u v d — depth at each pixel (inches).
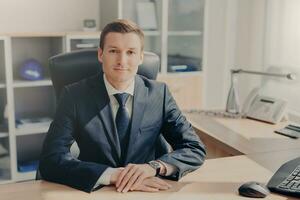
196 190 52.9
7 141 122.2
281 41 129.6
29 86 125.6
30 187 53.4
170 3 135.0
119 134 60.5
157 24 135.8
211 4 150.6
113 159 60.2
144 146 62.6
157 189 52.6
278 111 90.3
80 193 51.4
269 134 80.9
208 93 156.8
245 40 146.8
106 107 60.3
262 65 138.2
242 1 146.8
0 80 121.3
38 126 123.8
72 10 134.6
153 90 64.3
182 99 140.1
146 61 71.6
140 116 61.8
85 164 54.9
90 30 133.6
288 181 53.4
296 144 74.2
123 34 57.8
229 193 51.9
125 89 61.2
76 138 61.0
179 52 139.3
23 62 126.8
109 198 50.1
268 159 65.5
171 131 65.7
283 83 121.5
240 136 79.2
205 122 90.0
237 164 62.9
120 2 126.0
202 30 141.3
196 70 142.4
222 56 155.0
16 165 122.0
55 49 129.3
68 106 60.1
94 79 62.3
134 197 50.4
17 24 128.5
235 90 98.7
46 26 132.1
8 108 118.5
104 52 58.9
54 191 52.1
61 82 68.6
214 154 81.0
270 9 133.4
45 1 130.6
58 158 56.6
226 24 152.4
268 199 50.1
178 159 58.7
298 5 122.1
